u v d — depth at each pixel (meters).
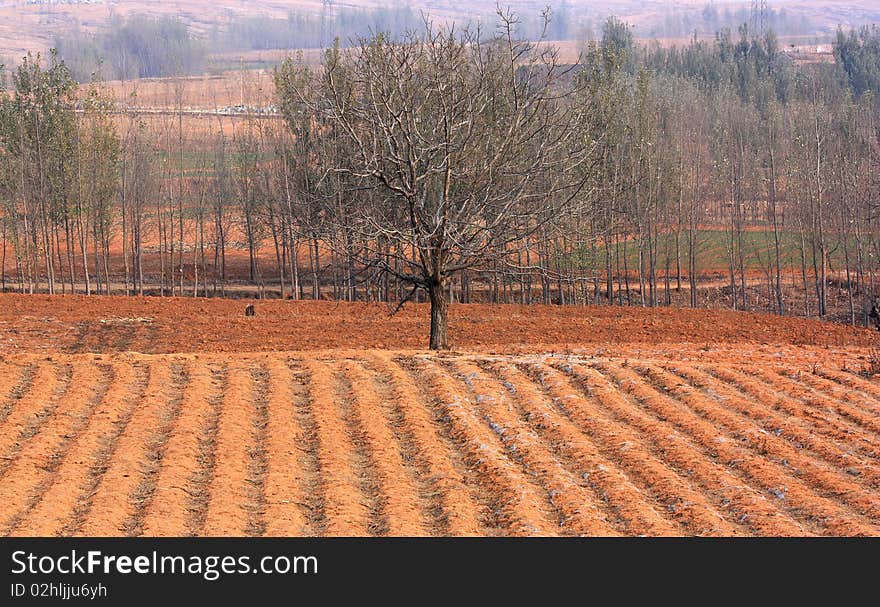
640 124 104.69
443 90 50.00
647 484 32.81
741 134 144.88
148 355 48.41
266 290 119.25
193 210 133.12
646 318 81.06
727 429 38.72
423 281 52.81
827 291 120.75
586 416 39.56
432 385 43.38
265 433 37.03
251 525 29.05
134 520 29.31
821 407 41.94
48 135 107.00
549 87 53.81
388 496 31.23
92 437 36.12
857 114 159.12
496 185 50.56
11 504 30.12
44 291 116.62
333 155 64.69
